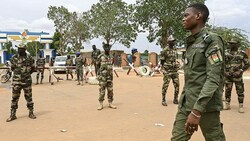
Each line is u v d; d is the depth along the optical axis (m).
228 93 7.39
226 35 22.66
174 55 8.19
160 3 37.66
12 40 54.41
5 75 15.87
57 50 60.16
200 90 2.67
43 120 6.47
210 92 2.46
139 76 19.64
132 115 6.86
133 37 47.00
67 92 11.36
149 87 12.86
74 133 5.36
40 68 14.33
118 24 47.25
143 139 4.91
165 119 6.41
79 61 14.06
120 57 33.88
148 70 19.69
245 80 16.08
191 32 2.79
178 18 38.03
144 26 40.00
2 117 6.86
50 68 15.09
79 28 57.62
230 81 7.27
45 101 9.16
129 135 5.16
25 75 6.60
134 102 8.78
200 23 2.71
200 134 5.09
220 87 2.69
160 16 37.88
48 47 61.50
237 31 23.44
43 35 60.62
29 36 50.56
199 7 2.71
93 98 9.71
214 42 2.57
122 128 5.66
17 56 6.57
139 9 38.88
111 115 6.89
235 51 7.19
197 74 2.69
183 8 37.62
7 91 12.09
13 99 6.56
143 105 8.23
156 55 31.34
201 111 2.47
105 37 48.31
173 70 8.20
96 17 48.09
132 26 42.38
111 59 7.82
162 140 4.84
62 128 5.73
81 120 6.40
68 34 59.41
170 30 40.00
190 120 2.49
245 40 23.30
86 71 15.84
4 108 8.09
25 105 8.48
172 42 8.14
